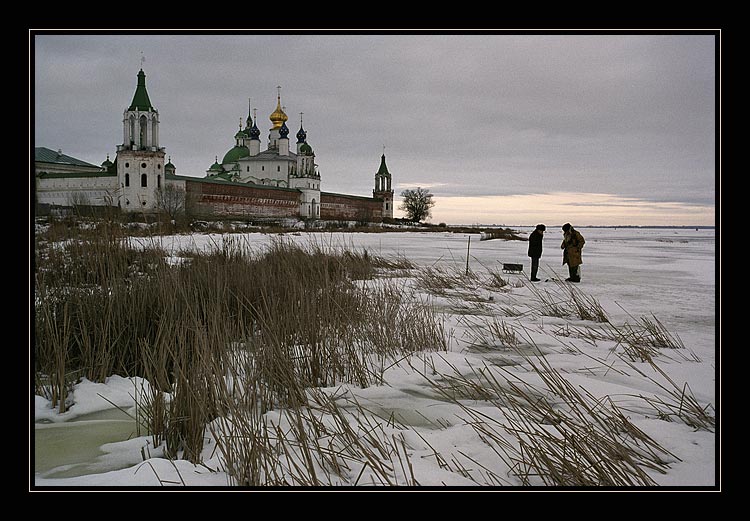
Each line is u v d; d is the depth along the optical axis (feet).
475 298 37.55
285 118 342.44
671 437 13.71
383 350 21.98
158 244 27.61
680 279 54.60
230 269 28.22
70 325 19.06
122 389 17.38
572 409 14.98
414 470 11.58
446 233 220.02
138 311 20.21
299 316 21.13
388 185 443.32
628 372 19.77
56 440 13.76
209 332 17.95
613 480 11.08
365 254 51.96
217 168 374.43
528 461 12.00
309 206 318.86
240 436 12.63
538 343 24.45
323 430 13.35
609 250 118.11
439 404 16.39
